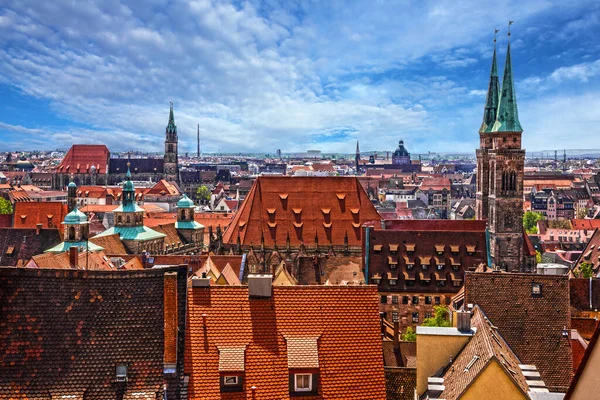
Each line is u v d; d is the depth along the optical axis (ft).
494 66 517.14
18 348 114.73
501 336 180.14
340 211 458.09
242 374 122.31
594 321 226.17
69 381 113.39
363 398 125.49
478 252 381.19
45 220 597.93
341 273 386.11
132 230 518.37
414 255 382.42
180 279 127.85
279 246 447.42
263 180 470.39
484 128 515.09
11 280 120.16
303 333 129.90
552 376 175.63
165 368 116.67
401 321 377.09
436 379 135.64
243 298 132.87
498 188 452.76
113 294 122.83
